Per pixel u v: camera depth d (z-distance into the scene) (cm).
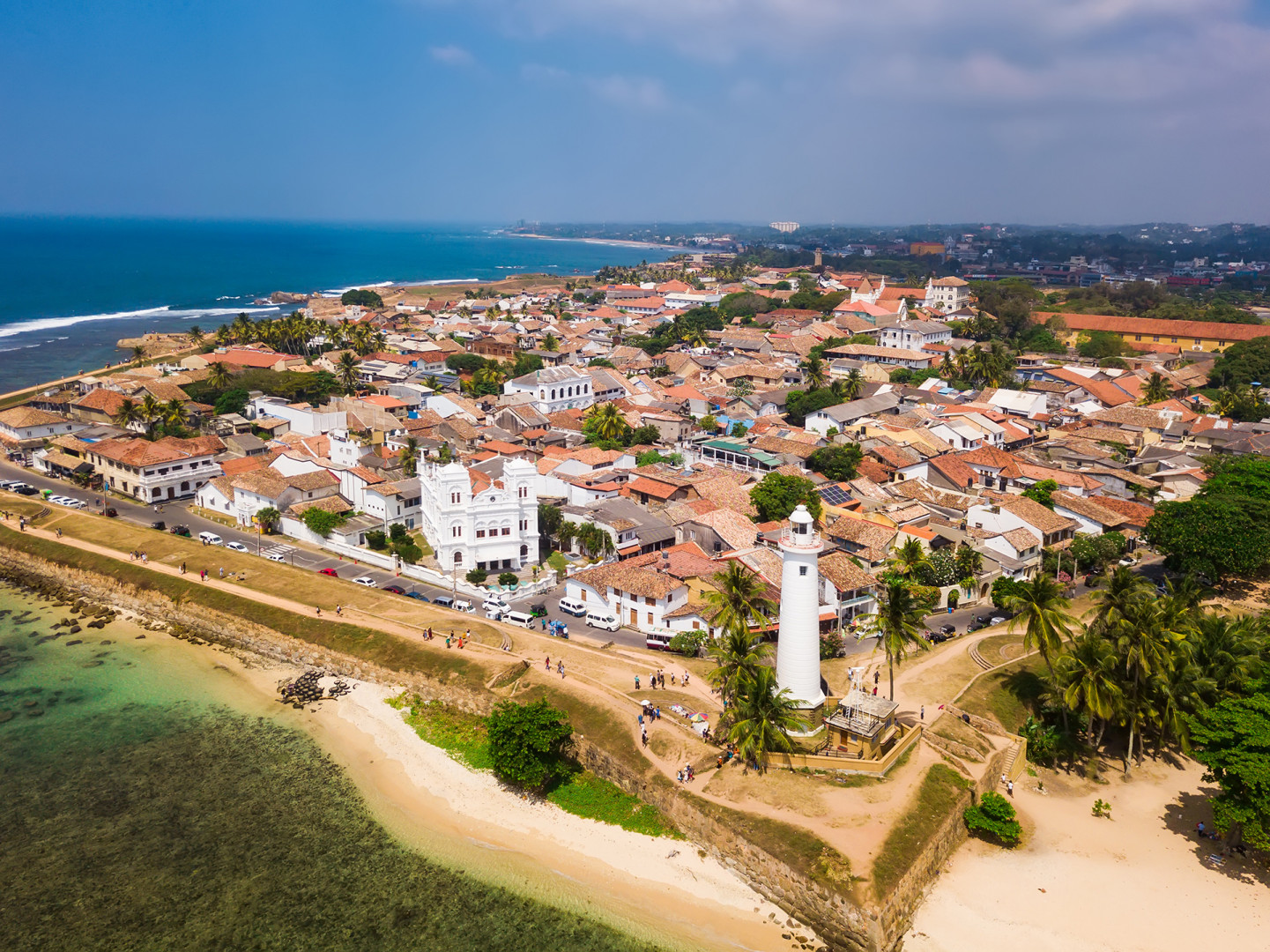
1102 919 6150
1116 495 14338
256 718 8812
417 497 13550
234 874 6544
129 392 19450
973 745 7750
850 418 17888
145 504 14650
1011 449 16775
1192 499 11725
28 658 10012
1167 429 17025
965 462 15088
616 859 6838
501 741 7619
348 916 6166
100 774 7762
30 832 6944
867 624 9706
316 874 6575
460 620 10338
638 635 10306
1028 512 11994
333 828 7106
